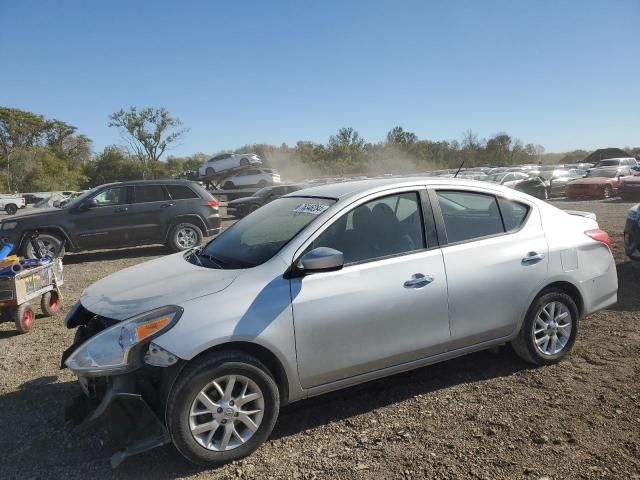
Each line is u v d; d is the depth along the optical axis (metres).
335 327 3.42
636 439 3.24
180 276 3.56
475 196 4.18
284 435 3.48
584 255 4.46
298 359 3.33
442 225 3.95
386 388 4.11
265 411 3.23
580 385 3.99
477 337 3.99
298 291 3.34
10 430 3.70
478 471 2.99
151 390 3.15
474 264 3.94
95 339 3.12
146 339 2.99
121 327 3.09
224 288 3.24
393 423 3.57
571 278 4.36
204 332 3.04
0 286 5.92
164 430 3.04
